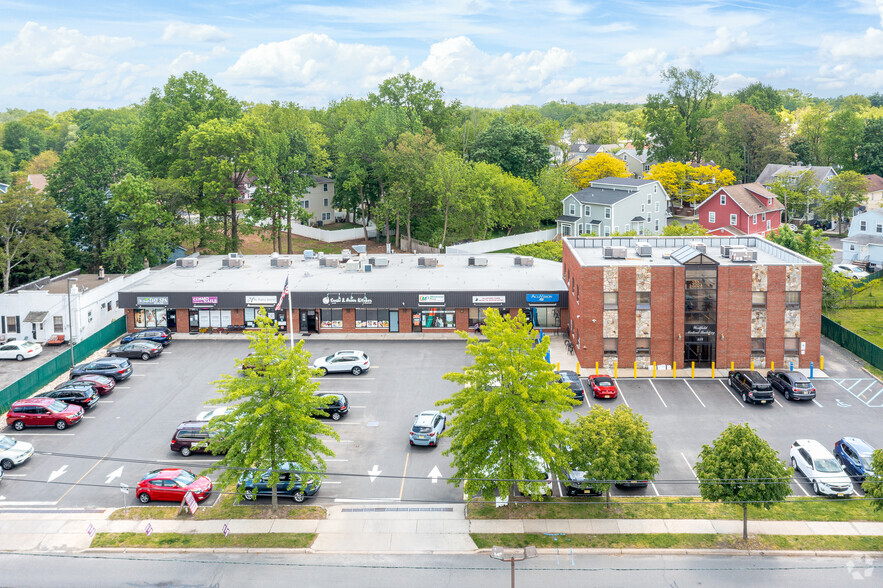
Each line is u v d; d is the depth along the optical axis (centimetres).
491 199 10300
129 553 3612
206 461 4522
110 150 8975
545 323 6925
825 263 7512
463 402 3847
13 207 7625
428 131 11294
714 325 5894
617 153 17400
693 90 15900
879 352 5884
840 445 4359
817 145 15800
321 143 12594
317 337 6944
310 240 11562
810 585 3269
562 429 3762
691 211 13388
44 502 4069
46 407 4984
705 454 3725
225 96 10275
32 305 6819
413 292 6806
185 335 7050
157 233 8306
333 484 4197
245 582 3362
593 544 3594
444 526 3778
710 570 3394
